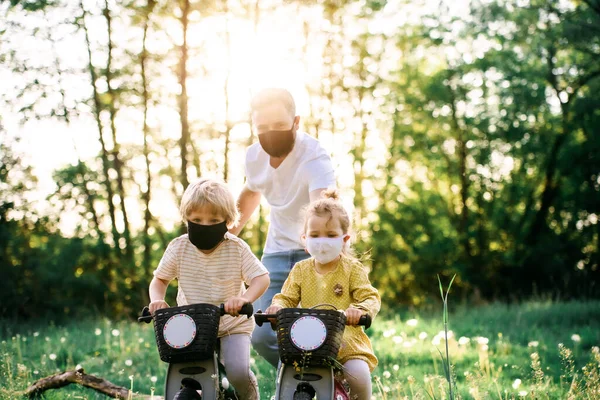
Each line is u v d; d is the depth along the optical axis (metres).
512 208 27.16
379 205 26.75
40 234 19.88
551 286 25.30
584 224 26.97
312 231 4.34
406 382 6.91
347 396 4.03
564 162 25.97
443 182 28.86
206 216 4.23
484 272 25.98
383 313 16.98
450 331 10.30
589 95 24.36
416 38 25.75
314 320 3.81
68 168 21.30
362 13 24.16
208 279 4.47
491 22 23.78
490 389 6.10
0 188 19.02
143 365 8.52
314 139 5.50
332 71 24.42
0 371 6.84
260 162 5.62
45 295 17.88
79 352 9.22
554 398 5.77
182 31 21.19
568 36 22.41
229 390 4.34
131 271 20.48
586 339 10.05
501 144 26.62
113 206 21.45
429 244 26.11
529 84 24.88
